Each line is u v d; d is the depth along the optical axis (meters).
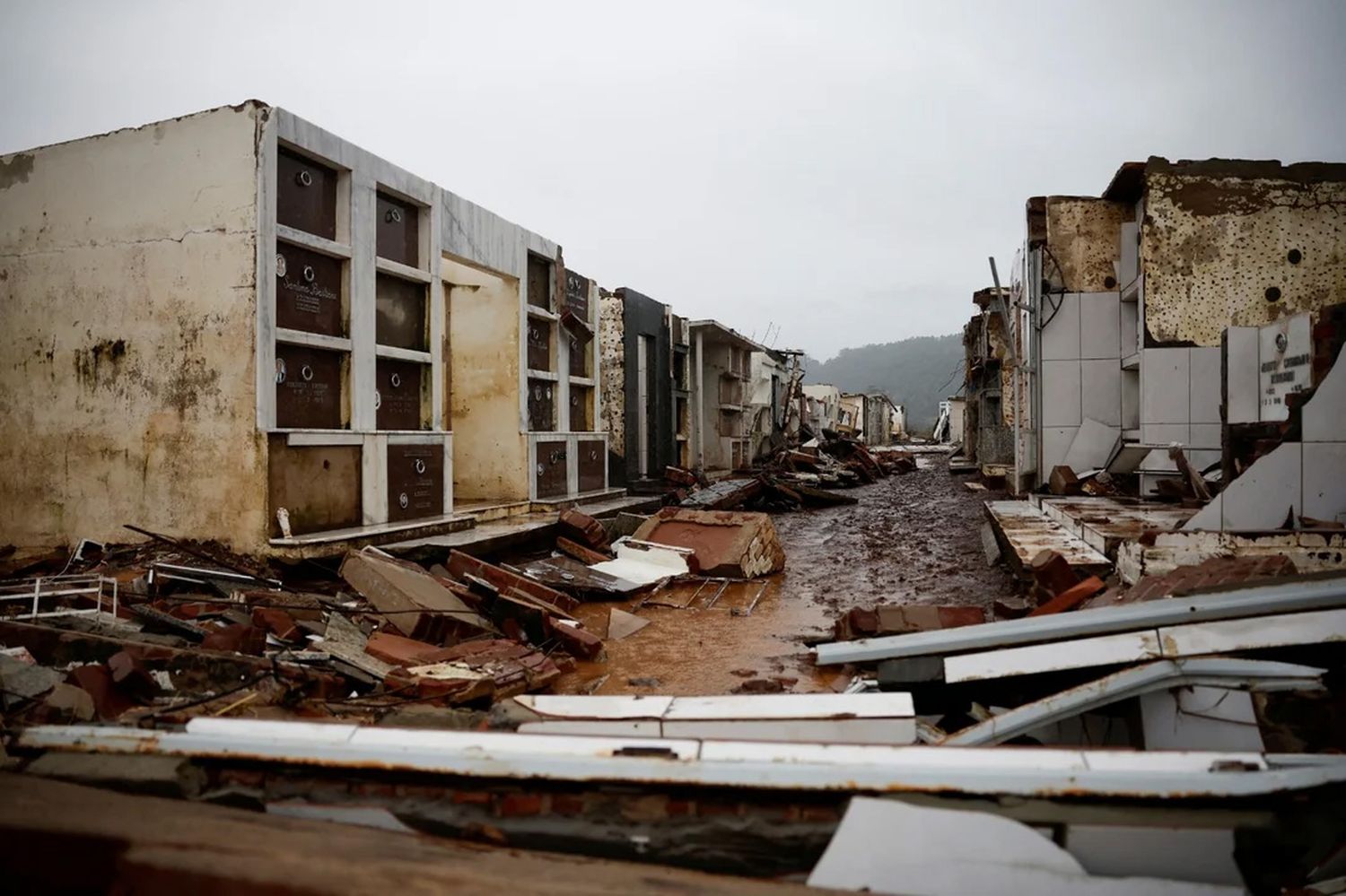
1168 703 3.93
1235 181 11.84
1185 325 11.99
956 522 16.61
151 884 2.78
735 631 8.22
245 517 8.65
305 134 9.09
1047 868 2.60
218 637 5.79
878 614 6.89
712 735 3.93
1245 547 6.57
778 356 38.97
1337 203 11.53
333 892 2.60
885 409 70.88
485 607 7.90
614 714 4.06
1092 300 14.04
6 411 9.95
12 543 9.83
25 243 9.85
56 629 5.71
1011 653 4.65
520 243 13.82
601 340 19.36
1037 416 14.29
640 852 2.85
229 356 8.70
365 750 3.10
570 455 15.55
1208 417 11.73
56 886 2.96
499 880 2.57
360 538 9.23
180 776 3.34
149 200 9.12
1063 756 2.75
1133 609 4.59
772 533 11.59
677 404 23.66
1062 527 10.45
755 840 2.78
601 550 11.58
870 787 2.73
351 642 6.48
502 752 2.99
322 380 9.58
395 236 10.90
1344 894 3.00
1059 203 14.15
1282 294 11.70
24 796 3.25
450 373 14.06
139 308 9.17
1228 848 2.57
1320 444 6.84
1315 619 4.19
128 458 9.27
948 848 2.65
